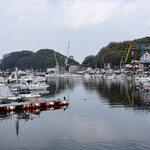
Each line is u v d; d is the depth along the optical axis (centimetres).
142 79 12031
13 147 2706
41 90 9406
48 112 4656
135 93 7600
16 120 4006
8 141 2916
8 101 6022
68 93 8125
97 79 18350
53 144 2781
